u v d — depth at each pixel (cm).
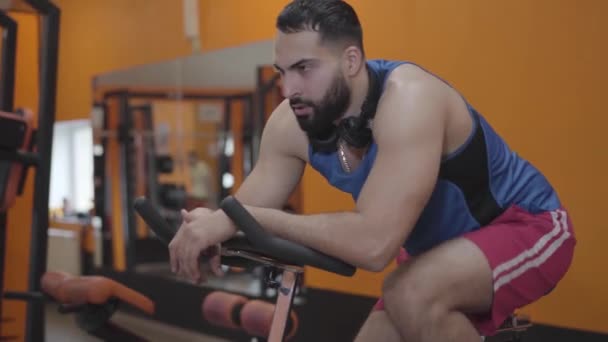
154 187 484
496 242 121
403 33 311
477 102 283
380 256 108
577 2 250
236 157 424
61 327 439
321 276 345
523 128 268
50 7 250
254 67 395
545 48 260
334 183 132
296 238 109
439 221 129
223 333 404
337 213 112
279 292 114
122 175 512
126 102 498
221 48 412
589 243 249
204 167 446
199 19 427
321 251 109
